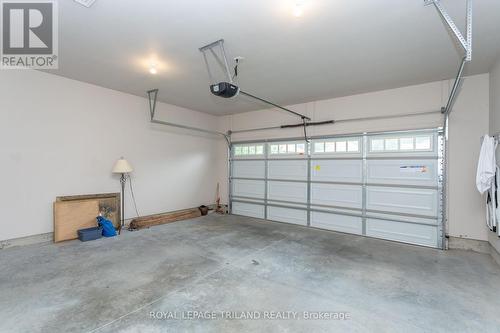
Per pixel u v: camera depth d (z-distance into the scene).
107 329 1.94
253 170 6.50
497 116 3.33
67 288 2.58
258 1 2.17
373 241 4.45
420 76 3.96
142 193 5.44
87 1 2.19
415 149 4.34
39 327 1.96
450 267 3.25
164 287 2.63
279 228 5.30
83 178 4.51
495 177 3.22
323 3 2.19
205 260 3.40
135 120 5.28
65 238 4.14
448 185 4.09
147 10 2.32
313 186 5.48
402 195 4.45
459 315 2.19
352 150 4.99
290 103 5.71
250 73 3.87
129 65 3.65
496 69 3.36
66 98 4.27
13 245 3.75
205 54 3.26
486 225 3.80
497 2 2.15
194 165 6.58
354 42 2.90
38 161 3.99
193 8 2.28
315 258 3.53
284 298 2.44
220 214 6.77
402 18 2.41
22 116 3.82
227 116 7.11
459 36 2.14
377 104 4.73
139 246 3.96
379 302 2.38
